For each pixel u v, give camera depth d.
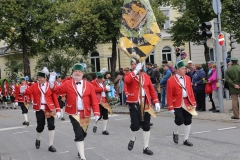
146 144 7.84
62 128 12.73
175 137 8.69
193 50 37.25
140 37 8.89
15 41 32.94
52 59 33.16
